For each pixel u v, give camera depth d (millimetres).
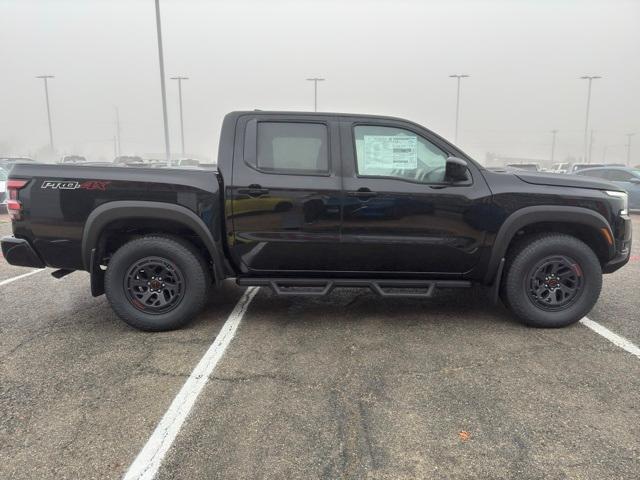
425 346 3754
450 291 5289
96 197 3822
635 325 4203
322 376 3258
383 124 3984
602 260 4211
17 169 3871
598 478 2270
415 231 3947
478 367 3393
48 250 3908
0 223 10914
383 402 2936
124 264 3904
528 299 4074
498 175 4004
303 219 3910
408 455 2439
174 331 4066
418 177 3979
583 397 2988
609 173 13750
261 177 3889
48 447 2498
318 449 2486
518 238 4230
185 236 4129
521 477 2281
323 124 3973
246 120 3984
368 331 4066
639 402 2930
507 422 2725
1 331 4078
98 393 3029
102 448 2490
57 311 4621
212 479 2264
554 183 4008
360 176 3922
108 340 3873
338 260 4023
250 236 3938
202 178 3908
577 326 4180
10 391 3049
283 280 4066
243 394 3021
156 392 3041
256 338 3906
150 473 2305
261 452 2459
